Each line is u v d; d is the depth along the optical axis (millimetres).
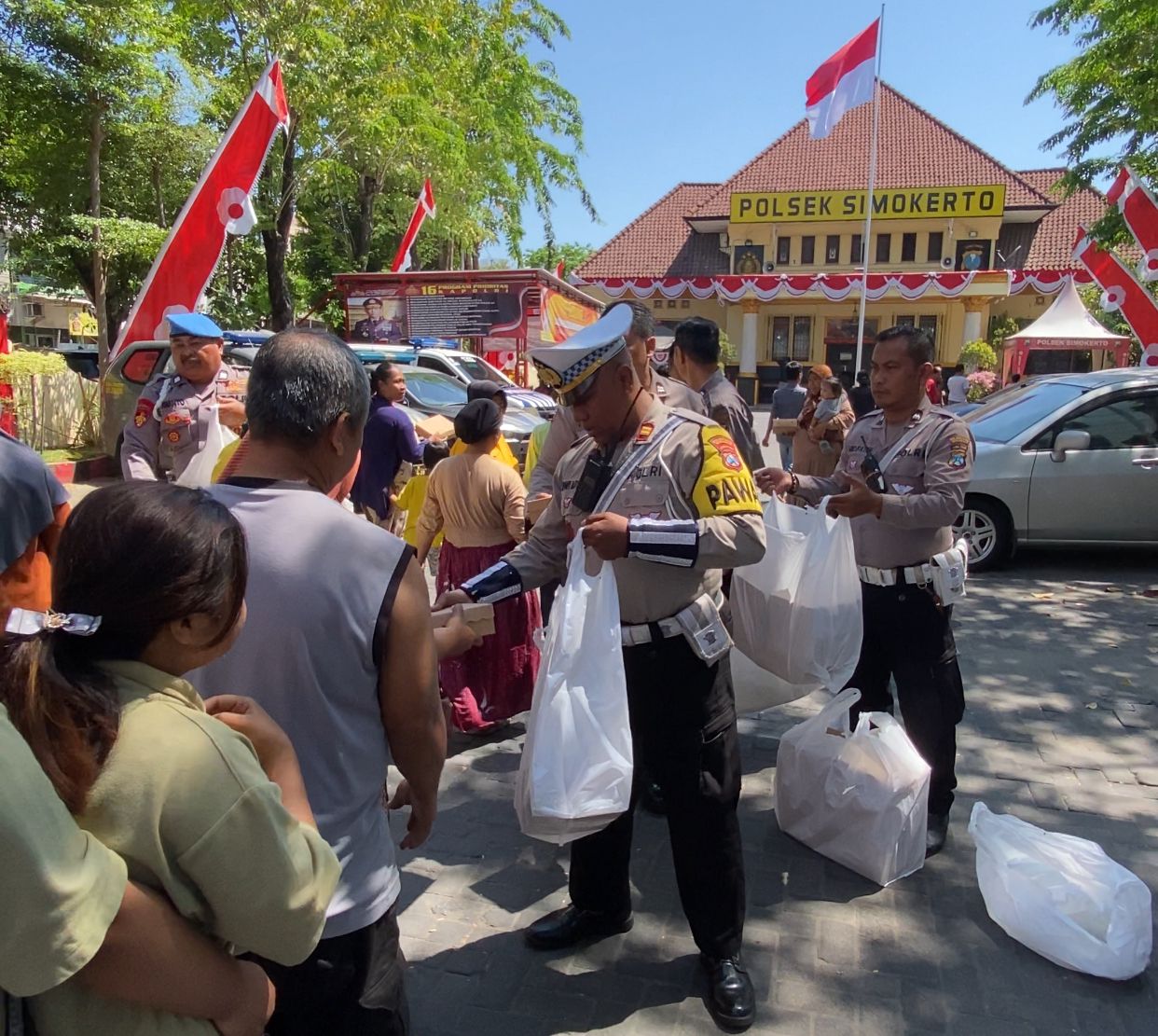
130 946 1009
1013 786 3695
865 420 3279
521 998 2471
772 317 30500
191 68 13516
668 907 2906
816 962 2609
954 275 25844
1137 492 7125
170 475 3883
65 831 950
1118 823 3398
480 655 4176
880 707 3418
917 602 3068
